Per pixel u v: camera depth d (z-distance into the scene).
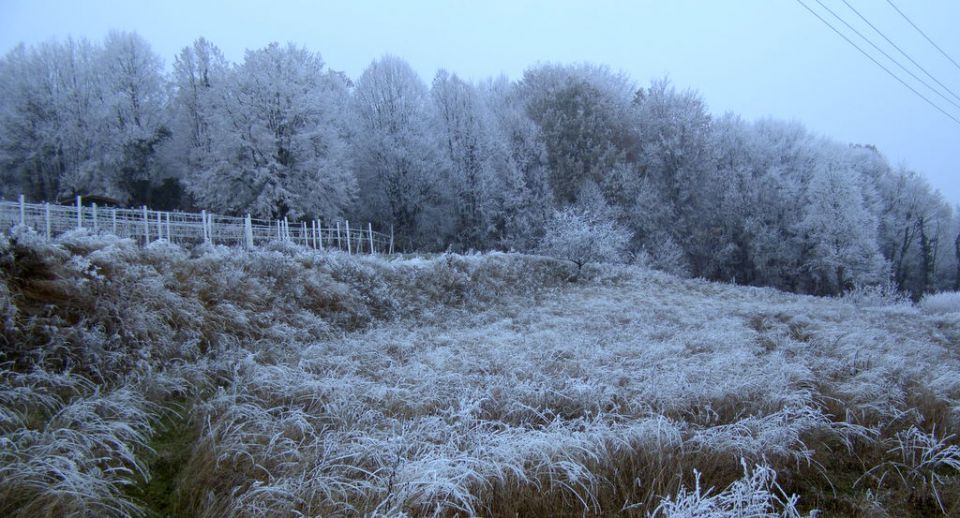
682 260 32.88
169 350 6.16
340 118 30.34
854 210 31.22
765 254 33.75
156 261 8.07
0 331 4.96
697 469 4.06
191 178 27.84
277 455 3.96
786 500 3.80
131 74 32.06
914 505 3.89
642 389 5.92
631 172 34.25
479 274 15.87
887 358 7.71
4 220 11.30
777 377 6.32
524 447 4.04
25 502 2.98
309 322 9.04
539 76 39.41
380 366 6.90
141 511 3.31
